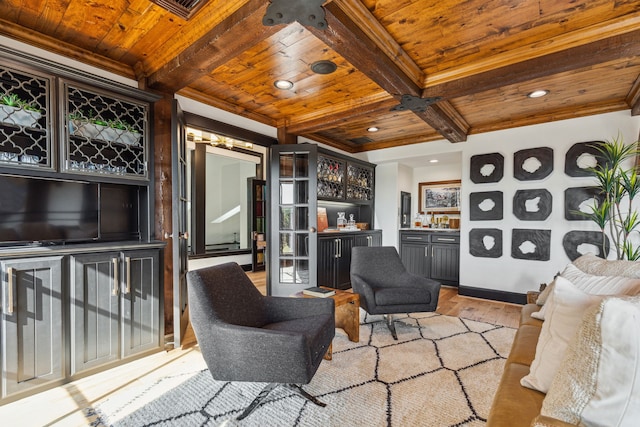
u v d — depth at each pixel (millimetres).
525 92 3076
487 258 4172
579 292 1220
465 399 1818
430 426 1590
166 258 2617
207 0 1785
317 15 1702
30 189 2020
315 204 3871
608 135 3395
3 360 1692
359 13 1846
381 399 1818
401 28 2047
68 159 2043
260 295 2205
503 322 3215
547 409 881
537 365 1212
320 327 1846
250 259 6695
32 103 1926
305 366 1511
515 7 1847
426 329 2982
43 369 1830
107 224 2402
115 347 2143
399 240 5449
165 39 2160
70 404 1756
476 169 4262
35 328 1798
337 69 2631
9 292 1701
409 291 2838
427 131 4570
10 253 1699
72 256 1945
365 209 5703
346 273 4738
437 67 2582
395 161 5367
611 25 1964
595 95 3158
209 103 3240
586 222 3514
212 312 1691
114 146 2318
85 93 2158
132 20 1956
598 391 797
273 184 3936
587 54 2070
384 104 3154
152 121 2566
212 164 7480
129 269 2209
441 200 5812
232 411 1710
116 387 1936
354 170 5285
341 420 1636
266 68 2611
